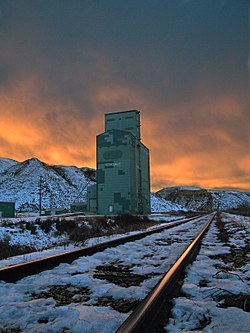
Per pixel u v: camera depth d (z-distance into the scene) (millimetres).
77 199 135625
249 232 13945
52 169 168250
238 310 3227
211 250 8297
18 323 3010
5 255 11508
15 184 139125
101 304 3617
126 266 6168
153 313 2850
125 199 61219
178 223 25141
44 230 20562
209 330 2734
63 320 2990
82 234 18875
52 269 5812
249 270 5520
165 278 3914
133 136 65562
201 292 3973
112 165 63031
